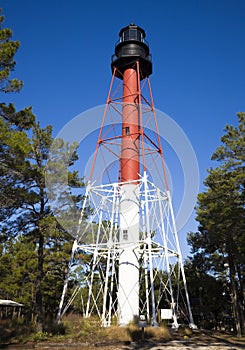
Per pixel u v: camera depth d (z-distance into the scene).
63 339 17.39
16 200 18.88
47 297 33.06
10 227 20.23
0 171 17.67
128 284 22.30
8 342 16.08
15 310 33.94
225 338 22.05
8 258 30.80
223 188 25.88
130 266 22.62
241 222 24.92
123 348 15.29
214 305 43.62
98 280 32.53
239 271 36.09
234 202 25.00
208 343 18.11
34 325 19.94
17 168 17.61
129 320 21.52
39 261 20.73
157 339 18.88
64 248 26.19
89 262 28.83
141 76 27.86
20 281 31.39
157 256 24.69
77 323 21.31
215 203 27.33
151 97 25.34
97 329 19.88
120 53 27.17
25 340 16.75
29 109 18.48
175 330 22.66
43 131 21.66
